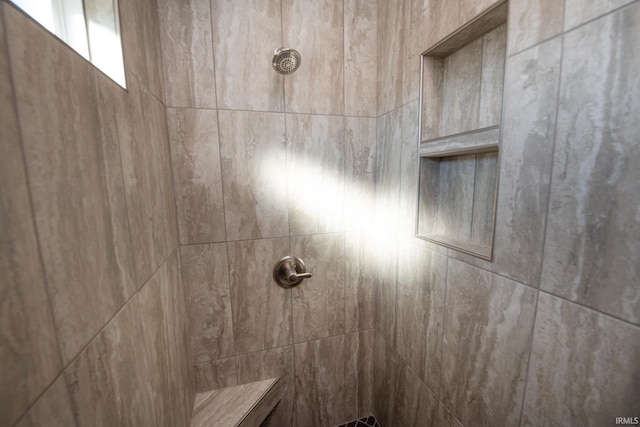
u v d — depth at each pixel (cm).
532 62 55
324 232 122
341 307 129
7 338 25
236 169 107
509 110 61
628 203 42
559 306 53
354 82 116
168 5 94
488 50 74
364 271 130
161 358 70
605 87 44
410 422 108
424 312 96
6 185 26
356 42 114
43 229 31
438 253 88
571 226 50
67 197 36
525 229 59
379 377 132
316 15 108
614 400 45
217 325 113
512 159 61
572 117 49
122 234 52
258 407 111
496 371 68
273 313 120
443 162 94
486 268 69
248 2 100
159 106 87
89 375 38
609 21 43
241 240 111
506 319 65
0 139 26
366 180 124
